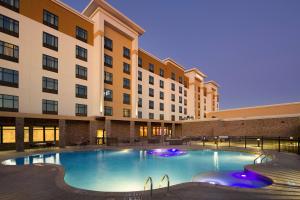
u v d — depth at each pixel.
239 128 33.06
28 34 21.92
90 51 28.44
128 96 34.03
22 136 18.53
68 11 26.25
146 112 40.28
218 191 6.59
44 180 8.17
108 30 31.27
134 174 12.33
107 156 17.89
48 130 22.86
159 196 6.18
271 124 29.80
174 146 22.14
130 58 35.22
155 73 43.75
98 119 26.95
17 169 10.18
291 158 13.25
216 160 16.12
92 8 29.58
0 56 19.64
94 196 6.29
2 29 19.95
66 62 25.39
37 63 22.52
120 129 30.50
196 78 60.12
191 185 7.16
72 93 25.72
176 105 49.53
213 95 72.12
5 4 20.34
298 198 5.92
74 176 11.81
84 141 24.97
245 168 10.46
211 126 36.28
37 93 22.28
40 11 23.22
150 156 17.94
